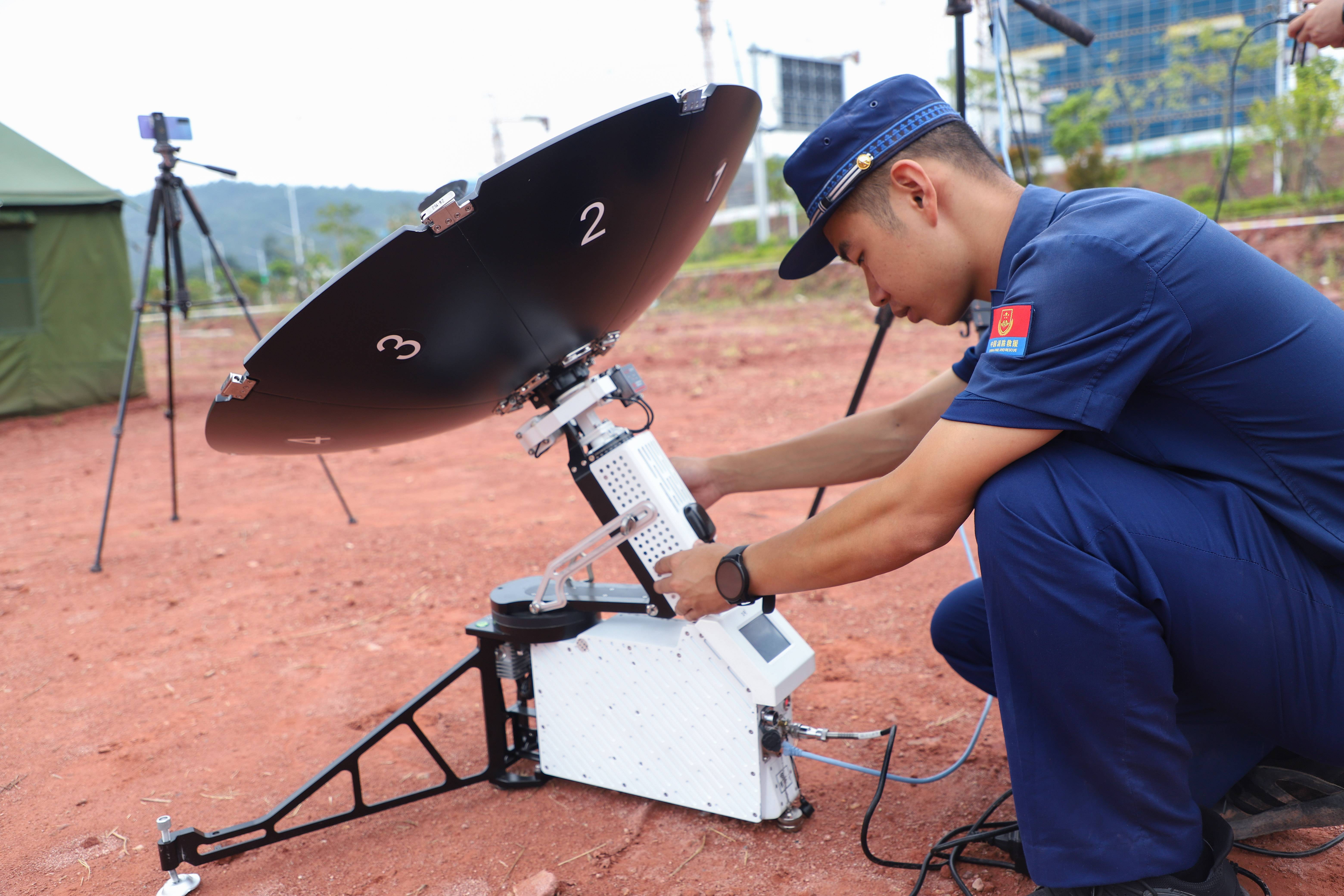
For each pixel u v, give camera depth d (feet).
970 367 5.82
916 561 11.27
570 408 5.50
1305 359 3.94
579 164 4.29
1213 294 3.85
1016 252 4.29
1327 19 6.67
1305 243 44.93
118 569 12.95
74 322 30.09
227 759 7.30
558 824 5.94
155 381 38.47
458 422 6.01
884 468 6.06
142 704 8.49
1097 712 3.99
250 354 4.23
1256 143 73.26
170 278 13.39
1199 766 4.63
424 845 5.83
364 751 5.88
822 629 9.28
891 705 7.44
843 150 4.41
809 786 6.23
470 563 12.38
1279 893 4.80
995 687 4.97
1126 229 3.87
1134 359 3.82
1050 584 3.98
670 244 5.52
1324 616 4.05
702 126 4.79
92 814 6.57
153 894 5.55
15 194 27.84
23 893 5.66
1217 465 4.16
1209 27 84.58
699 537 5.42
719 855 5.46
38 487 19.61
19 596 11.94
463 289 4.53
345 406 5.07
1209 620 3.99
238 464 20.98
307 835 6.08
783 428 20.53
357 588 11.60
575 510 14.87
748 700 5.34
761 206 107.04
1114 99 104.06
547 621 5.87
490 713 6.32
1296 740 4.22
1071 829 4.11
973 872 5.12
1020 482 4.06
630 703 5.77
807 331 43.27
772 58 105.40
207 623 10.62
